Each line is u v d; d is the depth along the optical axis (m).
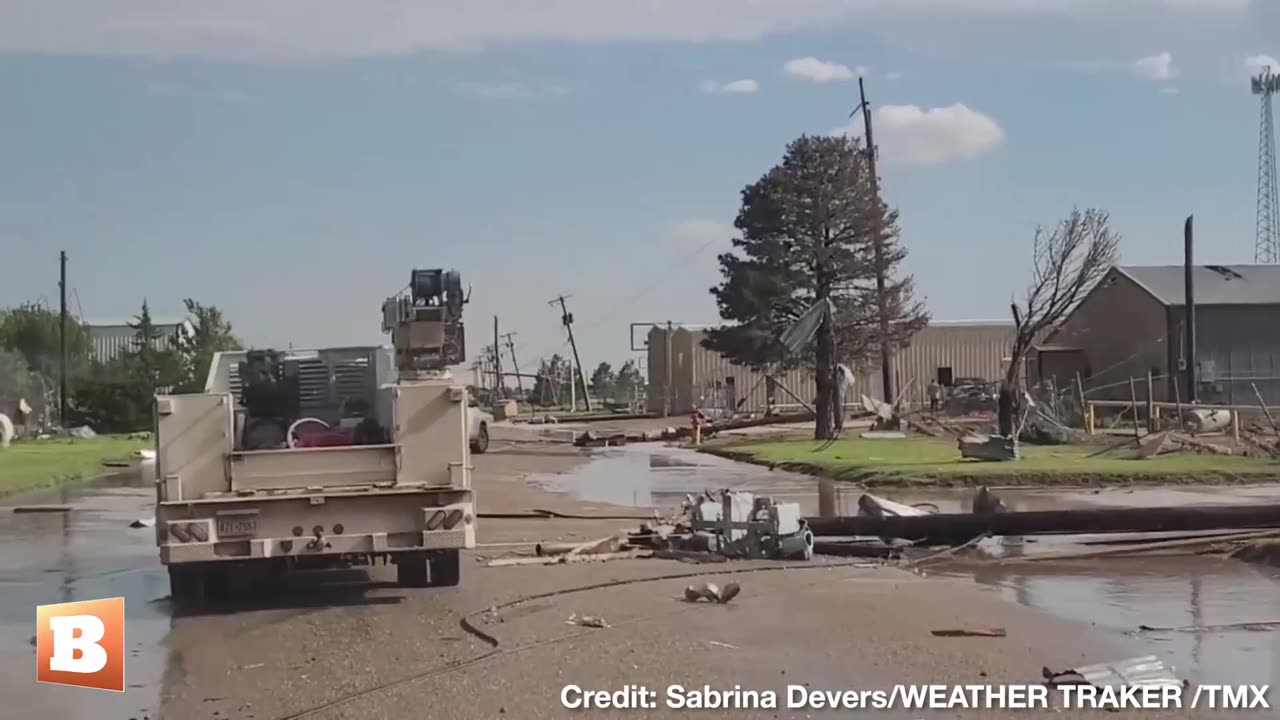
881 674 9.33
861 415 56.47
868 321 46.66
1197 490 24.27
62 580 15.27
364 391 15.12
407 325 19.22
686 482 29.17
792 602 12.57
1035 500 22.61
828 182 46.66
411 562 13.84
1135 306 57.97
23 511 24.55
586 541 17.75
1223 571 14.80
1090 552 16.31
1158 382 56.12
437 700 8.81
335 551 12.66
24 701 9.20
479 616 11.97
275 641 11.22
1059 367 61.00
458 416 12.99
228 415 12.73
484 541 18.20
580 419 74.69
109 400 65.06
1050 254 37.91
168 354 65.94
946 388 55.59
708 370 77.25
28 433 57.62
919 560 15.88
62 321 64.62
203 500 12.50
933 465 28.86
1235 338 56.12
